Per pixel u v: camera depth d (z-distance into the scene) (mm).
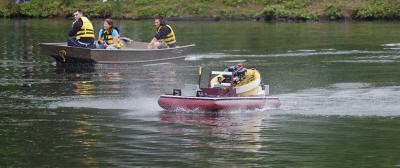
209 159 25844
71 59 55625
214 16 110500
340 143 28438
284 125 31969
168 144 28172
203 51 66125
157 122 32469
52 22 107188
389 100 38469
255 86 36312
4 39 78438
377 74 48938
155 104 37406
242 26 97000
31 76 49156
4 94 40844
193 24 101938
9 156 26188
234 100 34688
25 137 29328
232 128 31266
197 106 34375
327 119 33344
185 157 26125
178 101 34844
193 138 29281
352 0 107938
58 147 27531
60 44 58531
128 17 113125
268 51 65625
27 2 120688
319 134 30047
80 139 29000
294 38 78000
